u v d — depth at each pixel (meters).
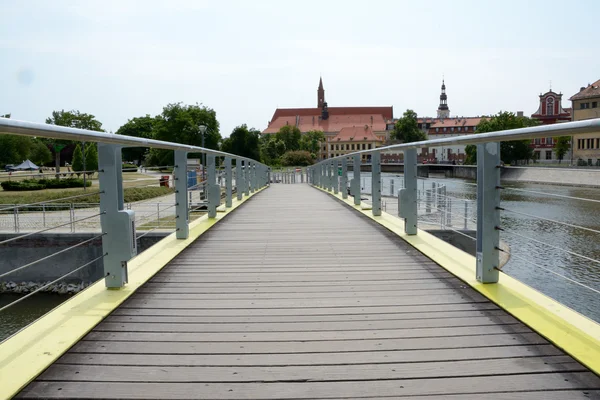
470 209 14.89
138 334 2.59
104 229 3.33
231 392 1.97
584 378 2.06
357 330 2.64
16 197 19.98
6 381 2.02
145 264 4.12
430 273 3.87
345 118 133.12
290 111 136.75
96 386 2.01
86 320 2.73
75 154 40.47
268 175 22.03
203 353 2.34
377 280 3.67
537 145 74.94
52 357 2.25
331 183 14.35
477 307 2.99
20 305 11.59
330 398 1.92
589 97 60.38
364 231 6.05
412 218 5.49
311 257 4.52
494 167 3.32
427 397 1.92
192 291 3.40
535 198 27.39
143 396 1.93
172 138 67.12
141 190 22.38
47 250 13.09
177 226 5.36
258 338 2.53
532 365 2.19
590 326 2.59
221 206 9.27
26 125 2.14
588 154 53.31
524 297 3.10
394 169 53.66
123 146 3.47
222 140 75.69
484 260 3.40
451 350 2.36
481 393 1.94
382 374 2.12
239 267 4.13
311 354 2.33
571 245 16.19
